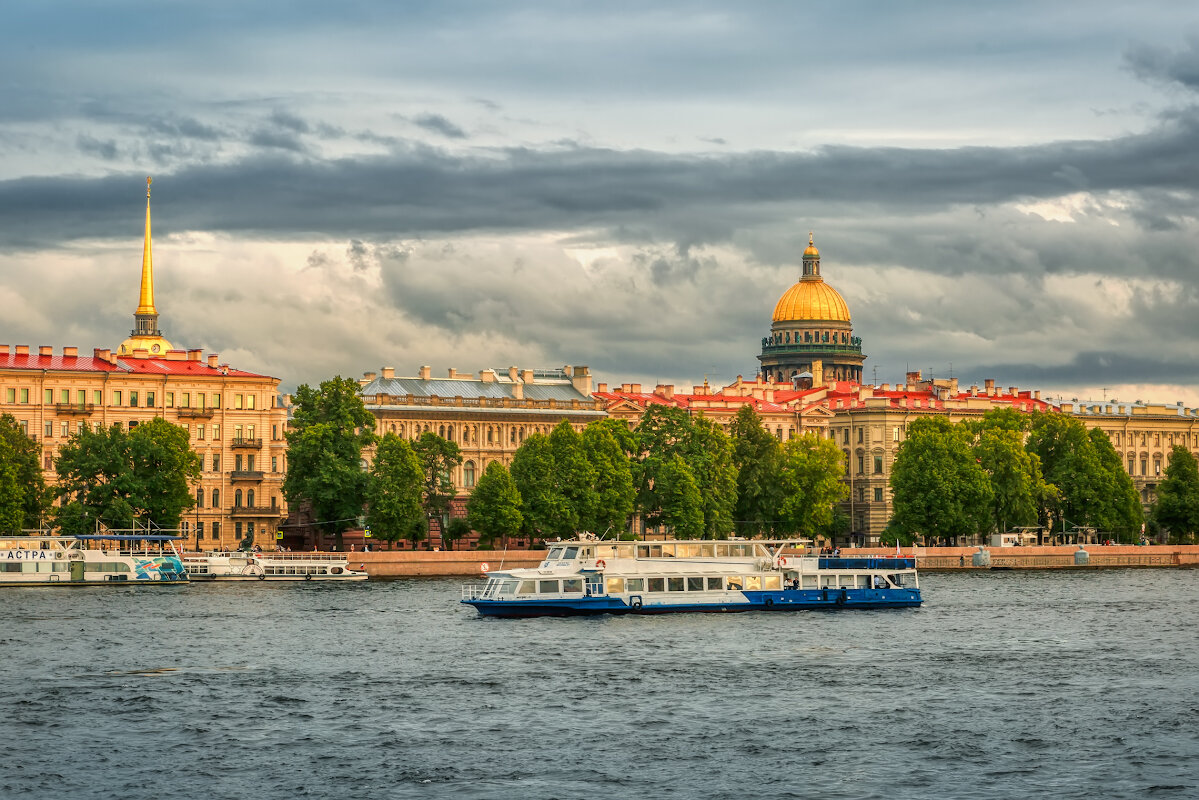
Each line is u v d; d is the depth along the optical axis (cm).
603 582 16925
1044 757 9644
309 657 13450
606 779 9144
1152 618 16950
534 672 12606
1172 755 9688
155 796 8831
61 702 11312
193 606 17725
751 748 9844
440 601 18488
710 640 14612
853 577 17875
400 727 10456
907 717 10762
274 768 9394
